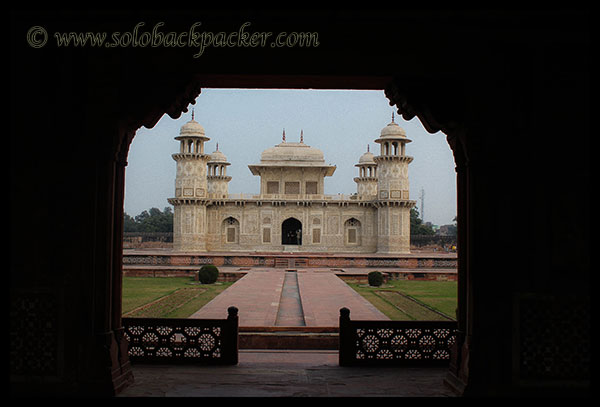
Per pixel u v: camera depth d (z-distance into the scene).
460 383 4.09
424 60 4.04
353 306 10.41
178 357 5.04
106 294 4.09
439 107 4.22
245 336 7.40
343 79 4.32
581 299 3.91
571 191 3.95
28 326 3.99
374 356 5.07
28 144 4.03
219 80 4.40
